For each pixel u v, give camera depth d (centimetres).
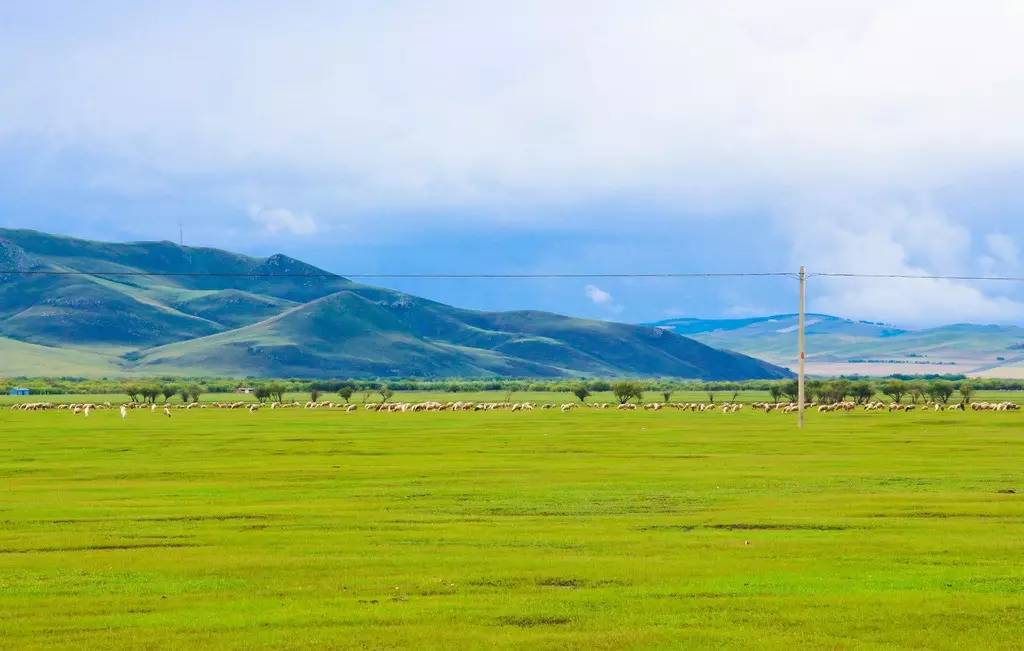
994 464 6212
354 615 2325
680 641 2120
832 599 2456
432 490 4834
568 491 4762
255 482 5284
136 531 3544
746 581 2656
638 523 3688
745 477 5406
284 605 2425
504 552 3091
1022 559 2956
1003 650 2061
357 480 5347
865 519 3769
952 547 3144
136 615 2338
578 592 2542
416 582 2658
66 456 7150
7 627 2239
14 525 3700
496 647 2083
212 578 2727
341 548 3169
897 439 8769
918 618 2288
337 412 17488
